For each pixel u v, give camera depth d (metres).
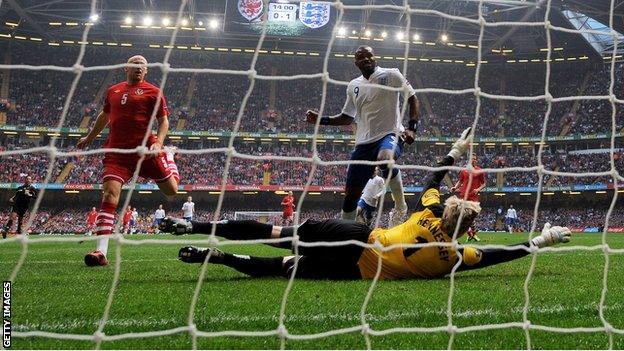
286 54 47.28
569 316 3.34
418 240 4.64
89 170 38.28
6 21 42.25
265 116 43.91
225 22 41.28
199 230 4.64
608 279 5.10
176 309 3.38
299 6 41.72
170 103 43.78
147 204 39.62
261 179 39.69
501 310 3.47
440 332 2.87
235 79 46.94
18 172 36.94
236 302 3.65
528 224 39.56
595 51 45.34
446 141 43.03
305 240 4.69
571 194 41.00
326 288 4.26
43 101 41.66
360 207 10.49
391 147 6.14
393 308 3.47
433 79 48.56
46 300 3.69
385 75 6.36
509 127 44.31
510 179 41.31
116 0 41.31
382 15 43.62
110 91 6.14
